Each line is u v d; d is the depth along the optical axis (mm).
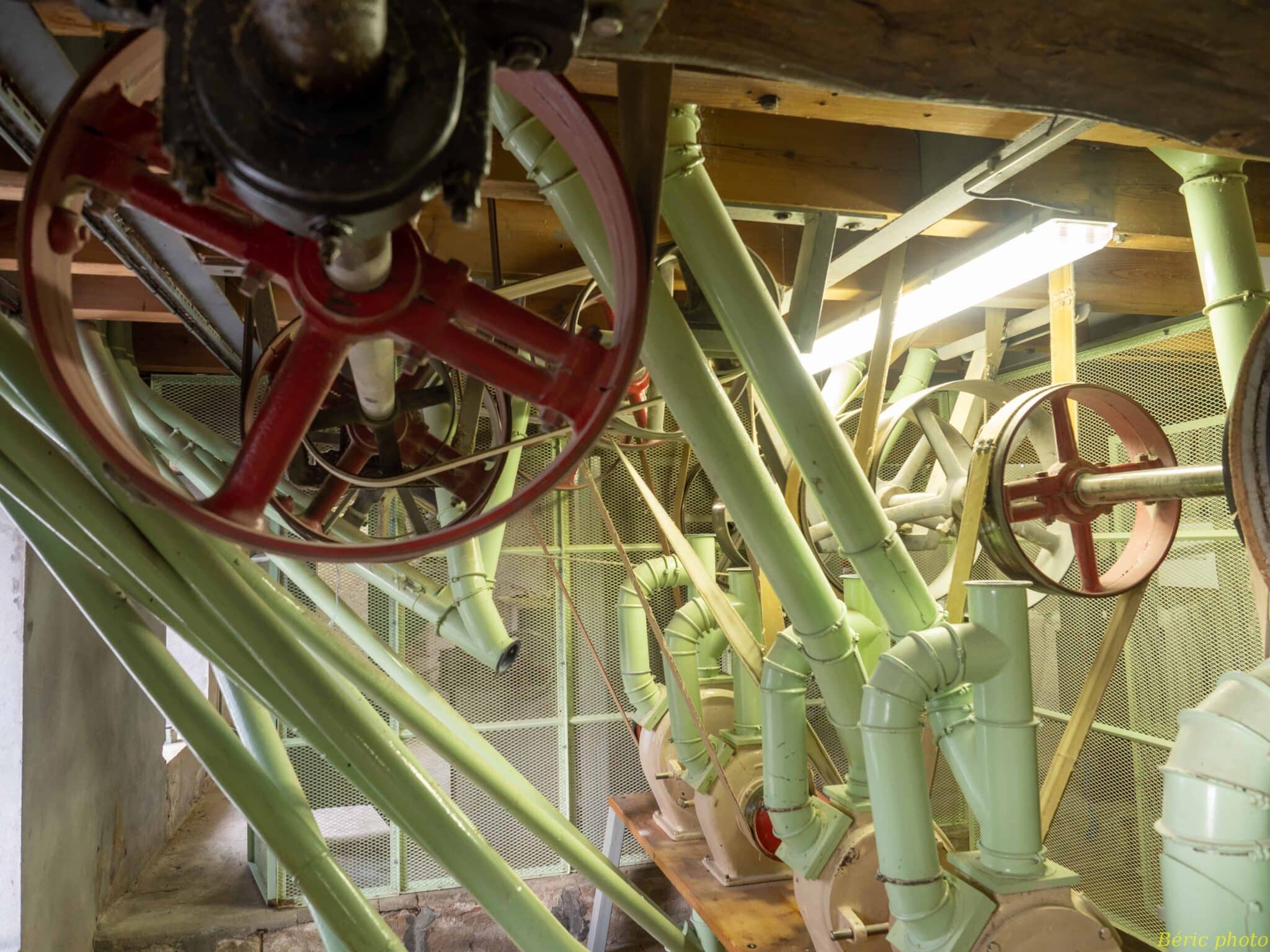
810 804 2646
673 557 4547
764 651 3062
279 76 538
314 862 1644
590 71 1714
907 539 3520
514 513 896
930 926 1871
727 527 4289
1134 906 3998
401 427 2178
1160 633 3930
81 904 4066
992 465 2381
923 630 1996
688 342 1890
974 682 1969
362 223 602
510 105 1609
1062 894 1878
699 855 3953
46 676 3674
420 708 2223
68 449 1563
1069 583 4434
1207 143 1016
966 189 2197
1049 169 2328
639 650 4523
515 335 967
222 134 536
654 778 4293
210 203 894
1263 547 1055
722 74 1700
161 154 894
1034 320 3861
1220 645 3600
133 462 859
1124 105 958
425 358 981
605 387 961
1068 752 2410
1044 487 2486
